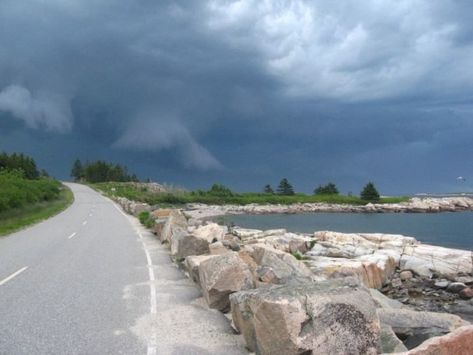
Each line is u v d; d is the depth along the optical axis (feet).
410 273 61.72
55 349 20.97
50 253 52.70
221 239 58.18
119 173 476.95
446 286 56.03
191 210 231.09
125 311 27.73
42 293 32.09
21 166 331.36
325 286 20.83
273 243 71.10
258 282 30.30
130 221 106.01
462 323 24.31
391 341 20.12
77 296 31.32
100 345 21.62
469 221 198.70
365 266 55.47
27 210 134.31
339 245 78.02
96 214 131.23
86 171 483.92
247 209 260.62
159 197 262.47
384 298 38.70
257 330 19.63
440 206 292.61
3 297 30.83
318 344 18.12
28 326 24.36
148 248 58.39
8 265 44.06
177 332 23.89
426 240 122.11
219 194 309.63
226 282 28.50
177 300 30.66
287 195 337.93
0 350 20.79
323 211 273.75
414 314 24.90
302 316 18.49
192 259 37.88
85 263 45.62
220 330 24.32
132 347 21.47
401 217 228.84
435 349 16.19
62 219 111.86
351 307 18.86
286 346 18.26
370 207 283.18
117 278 38.01
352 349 18.47
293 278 32.14
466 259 65.67
